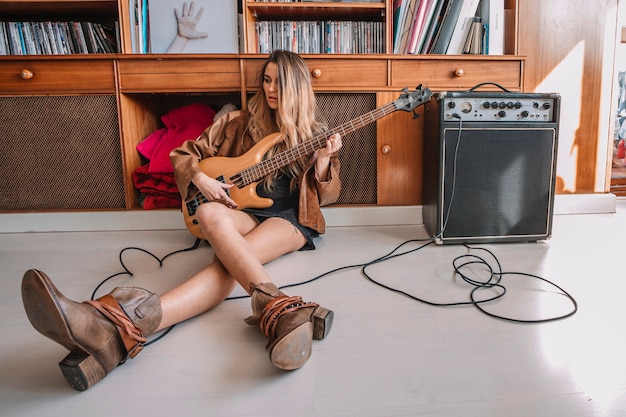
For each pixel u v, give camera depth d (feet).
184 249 5.31
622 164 8.07
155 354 2.99
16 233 6.15
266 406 2.44
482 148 5.05
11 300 3.89
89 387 2.62
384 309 3.59
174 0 6.27
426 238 5.60
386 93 5.82
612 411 2.35
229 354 2.98
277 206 4.90
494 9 5.99
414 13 6.05
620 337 3.10
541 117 5.07
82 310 2.54
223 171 4.76
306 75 4.87
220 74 5.74
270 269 4.53
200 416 2.37
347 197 6.26
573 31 6.41
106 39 6.48
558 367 2.76
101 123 5.95
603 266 4.50
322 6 6.05
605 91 6.60
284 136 4.80
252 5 6.00
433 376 2.68
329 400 2.48
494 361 2.83
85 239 5.80
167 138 6.28
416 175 6.14
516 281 4.14
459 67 5.77
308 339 2.76
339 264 4.67
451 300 3.75
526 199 5.19
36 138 6.01
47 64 5.75
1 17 6.88
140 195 6.40
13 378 2.75
